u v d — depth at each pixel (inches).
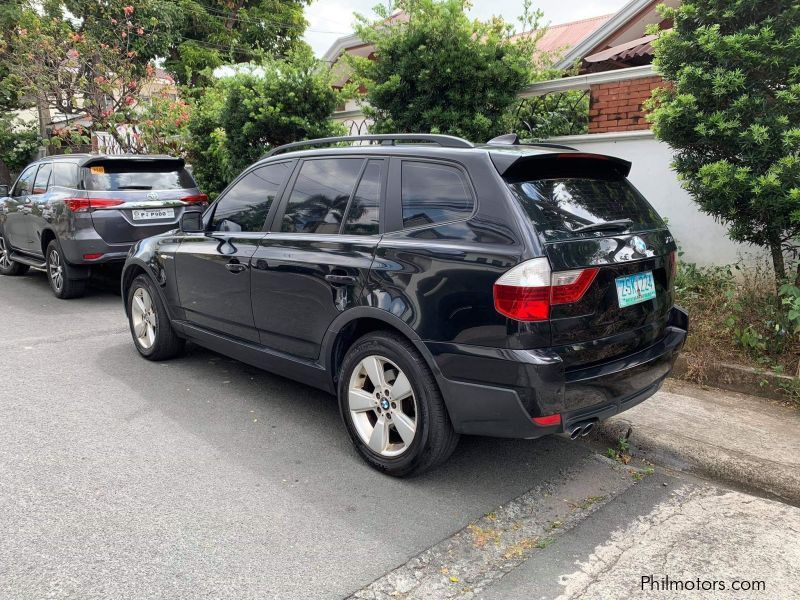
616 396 121.8
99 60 546.6
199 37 887.1
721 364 183.6
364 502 126.5
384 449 135.8
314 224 152.1
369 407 137.3
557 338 111.9
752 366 181.9
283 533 115.0
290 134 346.3
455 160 126.5
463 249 117.6
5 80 586.2
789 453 143.0
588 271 114.2
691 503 129.3
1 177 772.6
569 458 148.6
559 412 112.4
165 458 143.9
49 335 250.2
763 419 162.2
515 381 110.7
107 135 546.0
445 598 99.3
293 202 159.9
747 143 173.2
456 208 123.5
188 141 428.8
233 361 216.5
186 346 222.8
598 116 276.8
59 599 95.9
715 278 215.3
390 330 133.3
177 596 97.3
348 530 116.5
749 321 192.1
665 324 139.3
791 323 181.8
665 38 188.1
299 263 148.2
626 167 142.2
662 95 196.5
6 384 191.2
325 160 155.2
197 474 136.5
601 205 129.1
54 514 119.2
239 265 166.7
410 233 129.4
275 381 197.2
